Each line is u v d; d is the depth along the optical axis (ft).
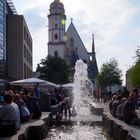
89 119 84.79
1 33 263.90
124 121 53.52
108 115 68.69
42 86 144.46
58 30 463.42
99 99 209.36
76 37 467.93
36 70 362.94
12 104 44.32
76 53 463.83
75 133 63.31
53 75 338.95
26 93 70.74
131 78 222.89
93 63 469.57
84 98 144.25
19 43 294.05
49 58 345.31
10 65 292.20
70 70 349.61
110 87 309.01
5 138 39.45
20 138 40.52
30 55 377.50
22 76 292.61
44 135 54.49
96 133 63.21
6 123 42.47
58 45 460.96
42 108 91.04
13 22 295.28
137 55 220.23
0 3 262.88
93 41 483.51
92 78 458.91
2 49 266.36
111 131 58.44
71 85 162.30
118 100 68.69
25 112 56.34
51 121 78.02
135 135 40.09
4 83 131.34
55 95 119.24
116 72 308.40
